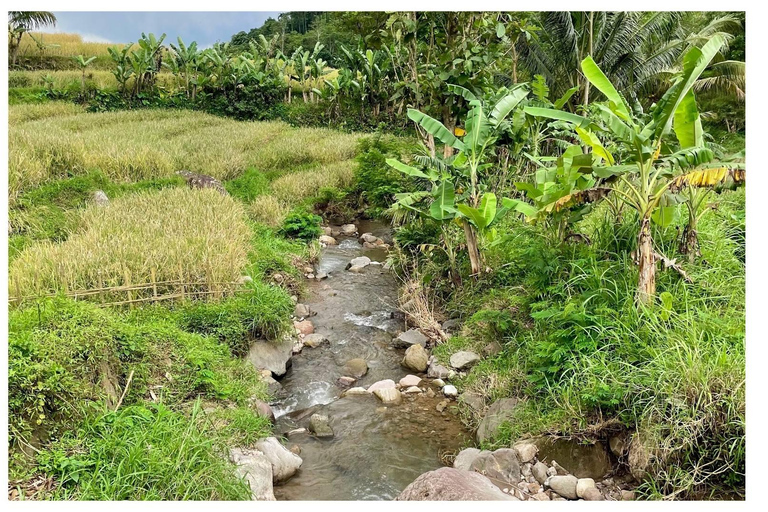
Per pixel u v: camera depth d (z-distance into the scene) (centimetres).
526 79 1753
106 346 432
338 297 794
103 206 851
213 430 404
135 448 342
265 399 500
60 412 368
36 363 370
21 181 880
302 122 2345
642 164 463
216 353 514
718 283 514
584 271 513
